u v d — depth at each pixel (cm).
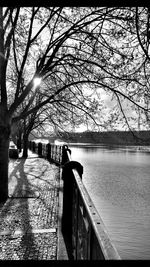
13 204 627
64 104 1120
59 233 394
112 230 852
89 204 179
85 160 3622
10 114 734
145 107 734
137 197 1320
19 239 396
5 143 700
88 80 836
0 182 679
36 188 829
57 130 1541
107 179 1912
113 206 1149
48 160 1889
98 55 801
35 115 2105
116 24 691
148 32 491
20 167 1424
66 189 403
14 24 730
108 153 5562
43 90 1239
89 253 156
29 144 4531
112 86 862
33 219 502
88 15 742
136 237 791
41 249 357
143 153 5722
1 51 710
